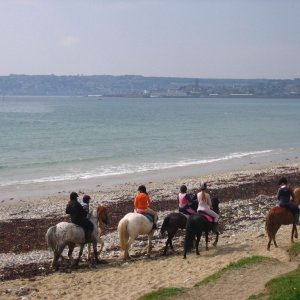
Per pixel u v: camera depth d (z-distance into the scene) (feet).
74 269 65.87
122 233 68.44
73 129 328.70
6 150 213.66
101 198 120.37
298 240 72.49
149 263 67.00
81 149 221.25
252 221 93.25
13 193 128.77
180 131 328.08
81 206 65.41
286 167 175.83
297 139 291.38
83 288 58.13
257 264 58.44
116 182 145.38
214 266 62.59
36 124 369.30
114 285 58.70
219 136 298.15
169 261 67.00
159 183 142.51
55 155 200.23
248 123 429.79
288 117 539.29
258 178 150.10
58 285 59.41
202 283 53.72
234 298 49.16
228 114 590.96
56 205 113.70
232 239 77.82
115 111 646.33
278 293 48.32
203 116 536.01
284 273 54.90
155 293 51.60
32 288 58.59
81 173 160.56
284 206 68.54
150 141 260.62
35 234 88.48
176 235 85.30
